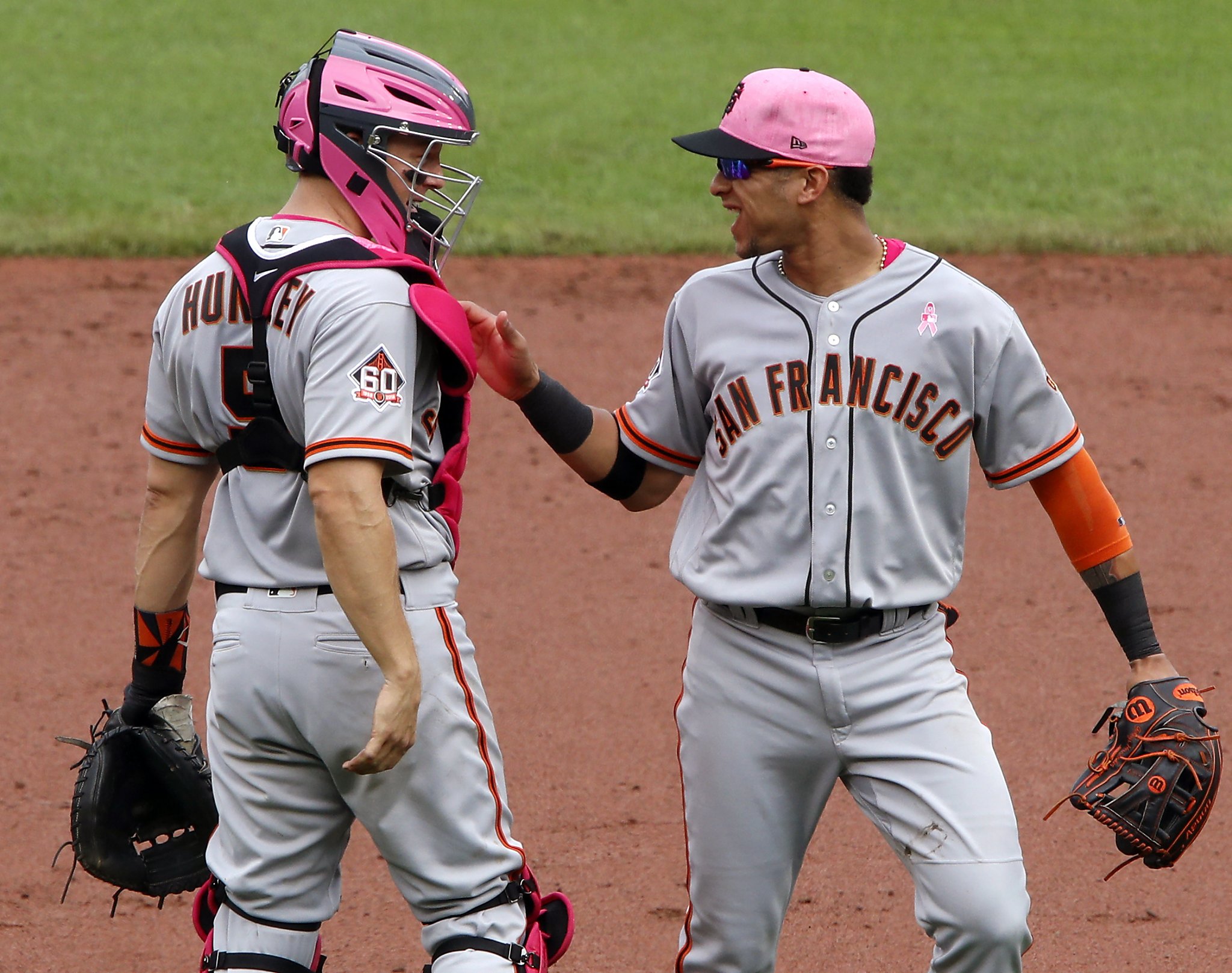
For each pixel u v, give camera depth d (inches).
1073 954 573.9
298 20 3102.9
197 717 748.0
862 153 448.8
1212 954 573.3
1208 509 1054.4
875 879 628.1
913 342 446.9
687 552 478.0
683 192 2011.6
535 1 3348.9
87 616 872.9
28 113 2326.5
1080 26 3196.4
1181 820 454.6
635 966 564.7
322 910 459.2
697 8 3326.8
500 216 1857.8
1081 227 1835.6
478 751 441.7
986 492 1101.7
